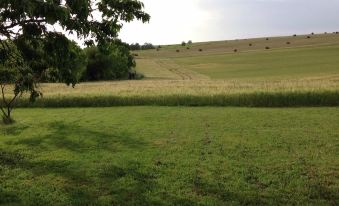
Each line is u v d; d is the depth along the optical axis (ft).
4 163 46.62
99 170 42.96
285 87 112.27
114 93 115.14
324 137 60.03
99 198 34.22
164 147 54.54
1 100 108.78
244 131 66.28
